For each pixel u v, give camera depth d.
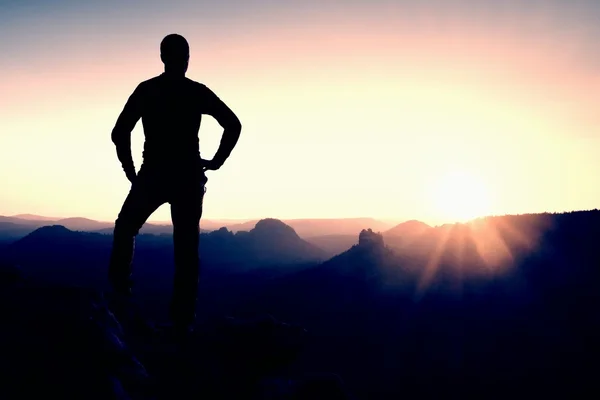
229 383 4.73
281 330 5.82
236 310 154.88
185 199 4.57
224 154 4.77
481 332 113.56
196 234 4.73
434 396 88.06
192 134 4.60
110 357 3.60
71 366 3.27
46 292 4.05
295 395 4.77
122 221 4.53
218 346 5.26
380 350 111.69
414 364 102.31
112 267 4.68
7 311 3.63
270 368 5.47
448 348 108.88
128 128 4.52
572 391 82.25
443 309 134.00
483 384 89.19
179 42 4.58
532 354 96.12
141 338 4.78
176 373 4.38
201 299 175.88
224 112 4.68
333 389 5.01
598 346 96.31
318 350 114.12
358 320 133.62
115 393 3.23
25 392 2.90
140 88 4.50
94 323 3.78
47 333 3.50
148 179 4.44
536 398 78.19
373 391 90.25
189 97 4.53
